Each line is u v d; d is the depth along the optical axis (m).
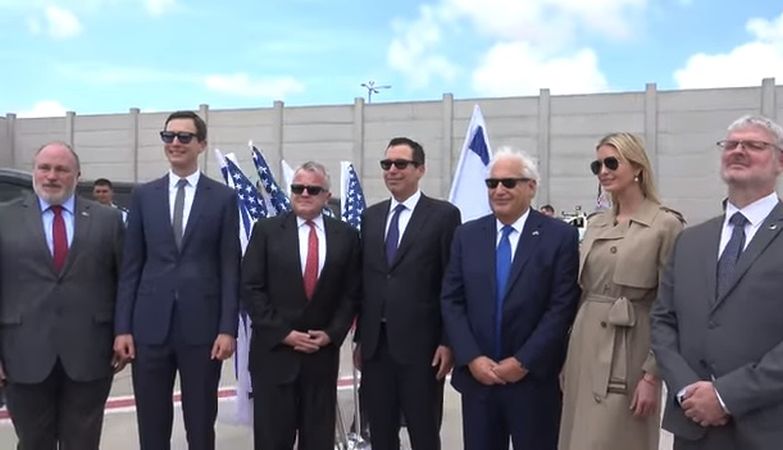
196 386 4.20
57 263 4.14
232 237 4.33
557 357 3.92
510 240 4.04
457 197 5.98
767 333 2.96
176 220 4.24
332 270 4.33
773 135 3.12
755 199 3.15
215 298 4.25
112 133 31.52
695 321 3.15
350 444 5.57
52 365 4.07
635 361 3.64
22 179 5.95
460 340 3.97
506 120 27.00
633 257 3.65
